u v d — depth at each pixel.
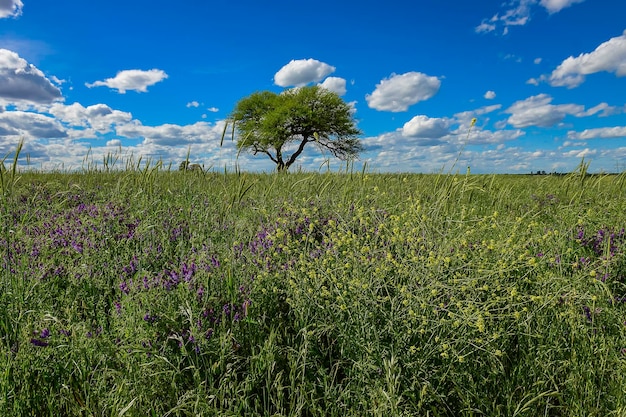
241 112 44.25
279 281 3.00
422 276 2.53
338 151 41.34
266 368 2.28
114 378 2.11
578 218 4.57
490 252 2.93
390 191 6.93
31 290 2.87
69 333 2.37
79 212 5.39
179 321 2.46
